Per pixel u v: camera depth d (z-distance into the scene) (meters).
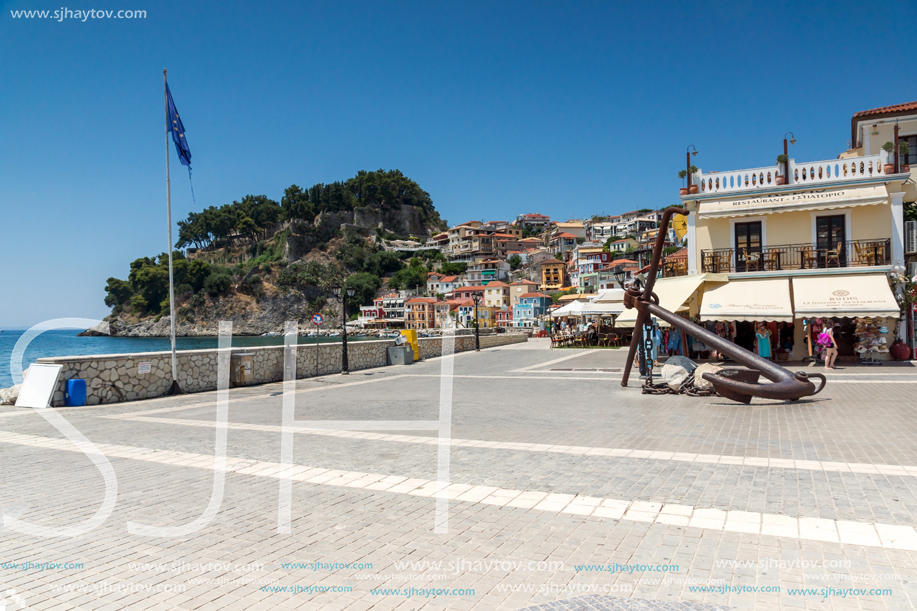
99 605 3.83
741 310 21.72
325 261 189.62
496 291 147.00
